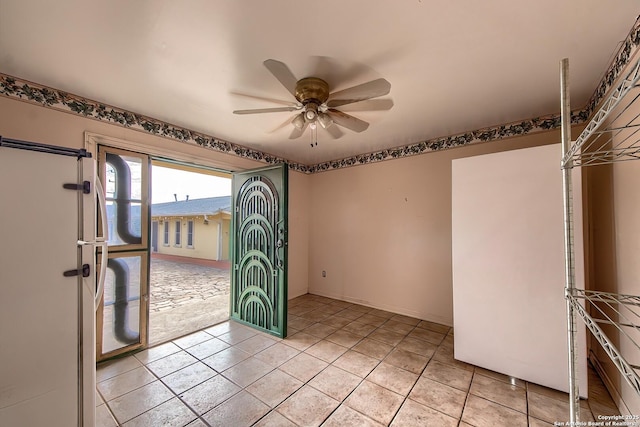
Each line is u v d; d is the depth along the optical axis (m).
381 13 1.34
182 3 1.28
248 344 2.74
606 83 1.89
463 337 2.31
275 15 1.36
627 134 1.59
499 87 2.08
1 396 1.14
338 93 1.91
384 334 2.97
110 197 2.44
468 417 1.71
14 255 1.18
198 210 9.42
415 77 1.94
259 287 3.14
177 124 2.85
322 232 4.56
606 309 1.94
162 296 4.75
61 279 1.29
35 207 1.23
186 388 2.02
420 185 3.48
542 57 1.71
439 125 2.88
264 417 1.72
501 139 2.87
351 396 1.92
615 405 1.77
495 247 2.14
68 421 1.30
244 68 1.83
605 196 1.95
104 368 2.29
